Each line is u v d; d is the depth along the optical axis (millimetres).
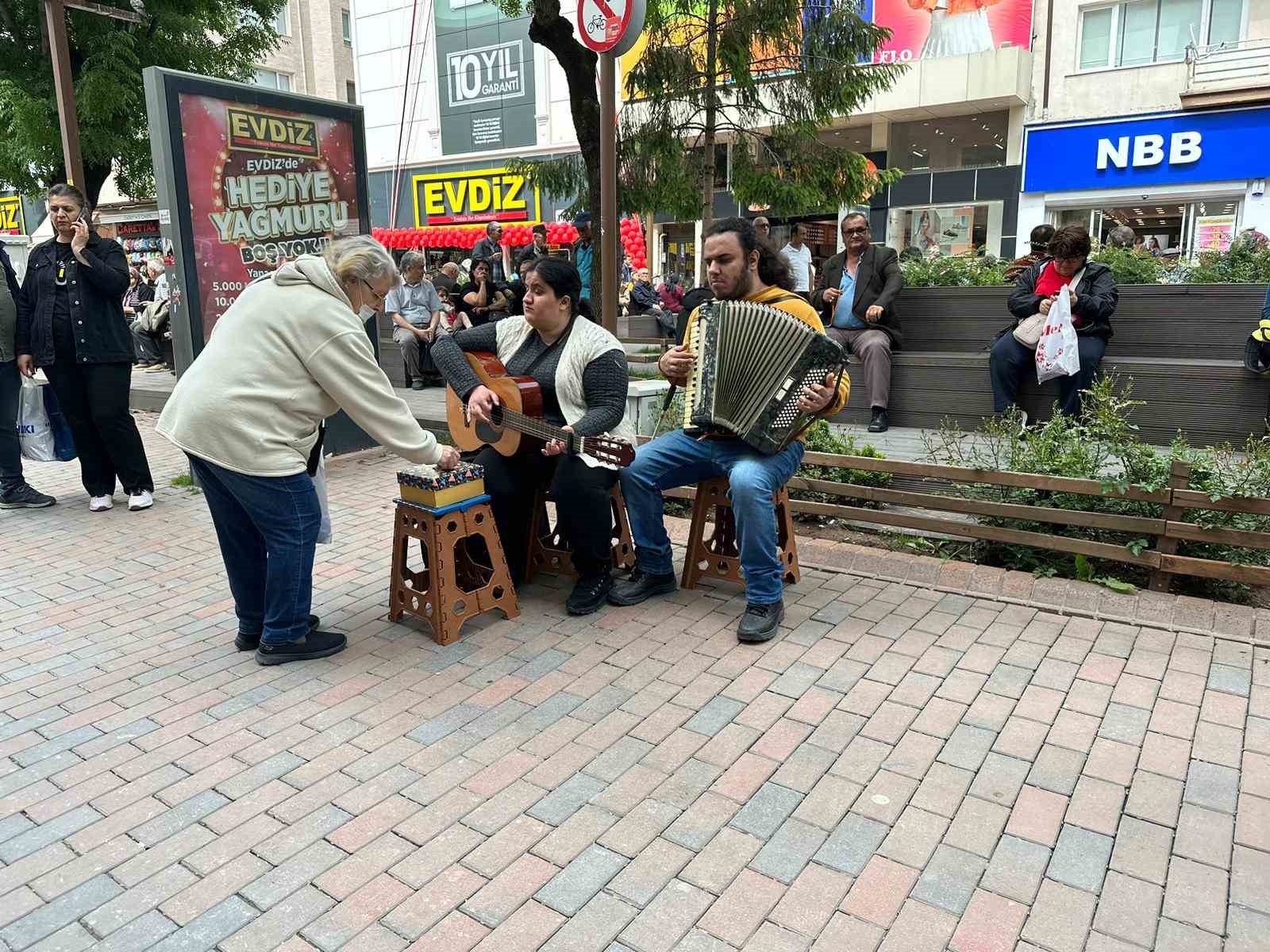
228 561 3498
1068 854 2344
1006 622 3785
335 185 6844
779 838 2428
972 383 6723
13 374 5695
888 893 2215
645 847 2395
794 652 3537
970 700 3143
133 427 5699
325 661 3543
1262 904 2154
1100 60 16875
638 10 5309
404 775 2744
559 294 3820
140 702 3236
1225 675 3277
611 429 3871
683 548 4848
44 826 2525
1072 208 17344
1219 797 2566
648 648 3604
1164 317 6551
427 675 3402
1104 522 3922
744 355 3594
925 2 17547
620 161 8375
